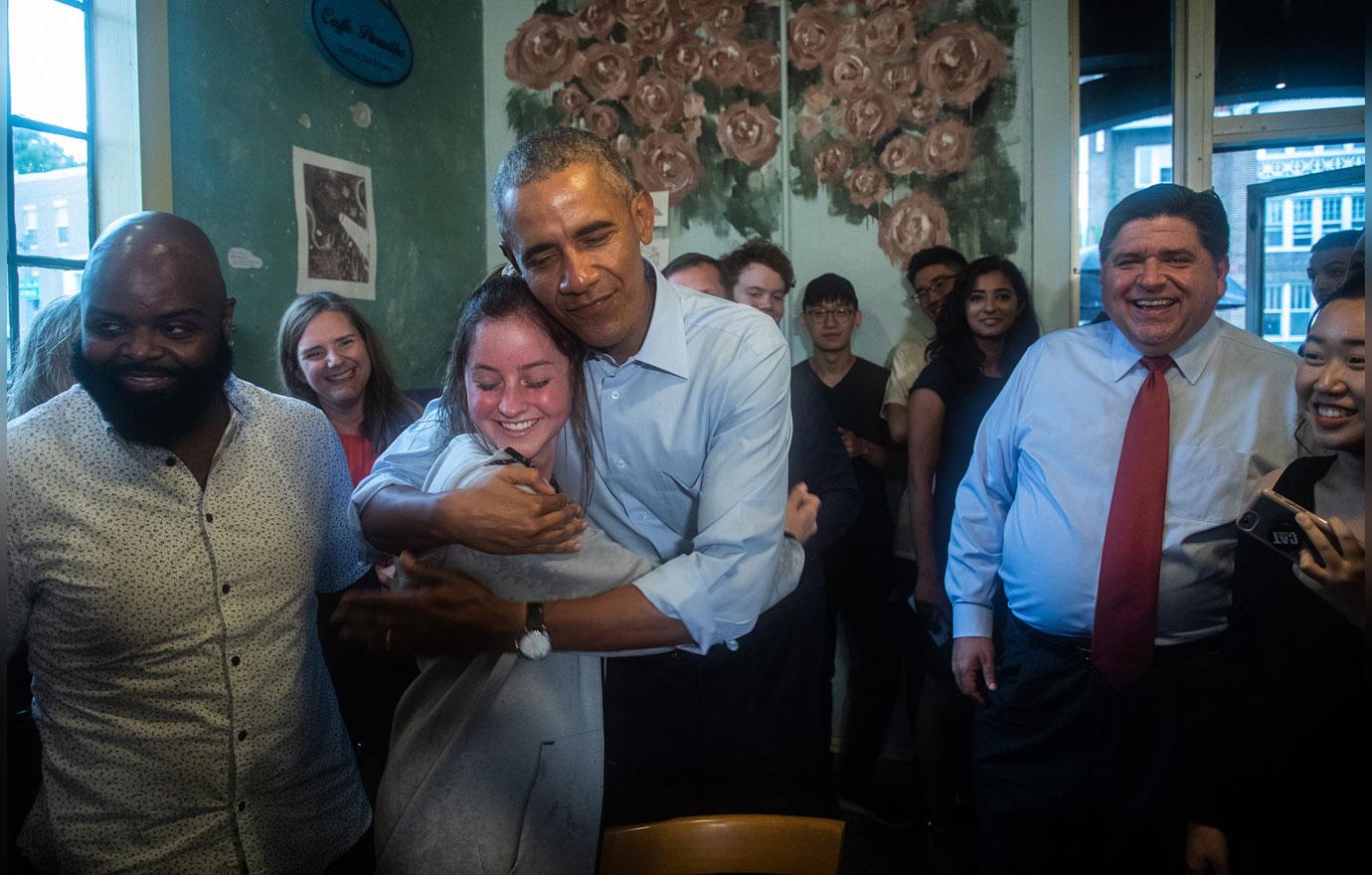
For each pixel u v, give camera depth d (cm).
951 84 277
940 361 234
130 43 189
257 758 118
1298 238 281
